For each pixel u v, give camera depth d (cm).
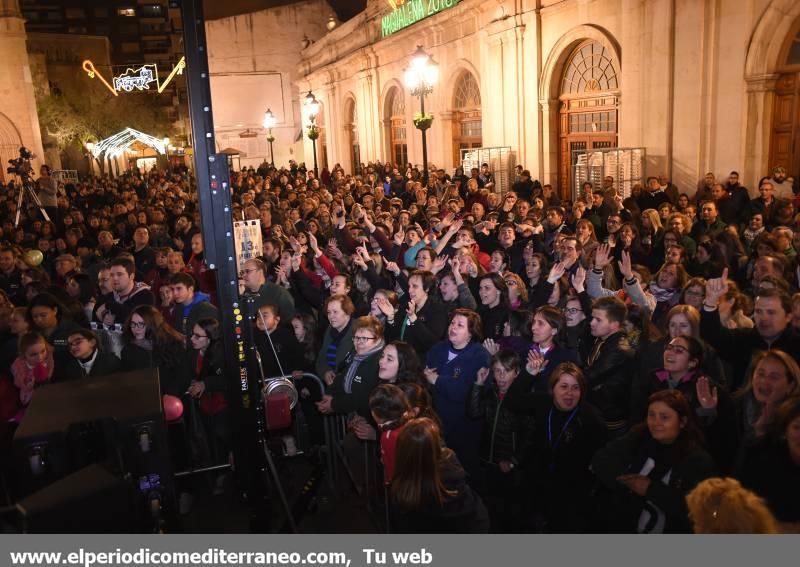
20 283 834
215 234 399
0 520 282
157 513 282
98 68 4431
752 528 263
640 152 1340
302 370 580
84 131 4050
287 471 531
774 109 1167
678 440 350
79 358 518
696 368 413
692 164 1274
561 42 1623
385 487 393
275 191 1906
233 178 2408
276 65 4450
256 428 425
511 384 436
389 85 2747
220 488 536
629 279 562
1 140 3181
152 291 741
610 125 1555
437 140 2355
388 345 465
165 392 524
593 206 1091
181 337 543
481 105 2022
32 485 284
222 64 4372
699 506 274
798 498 318
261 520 435
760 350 423
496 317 595
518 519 425
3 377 501
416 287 579
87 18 6688
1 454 463
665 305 610
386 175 2291
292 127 4522
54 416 295
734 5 1173
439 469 336
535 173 1777
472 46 2053
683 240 803
